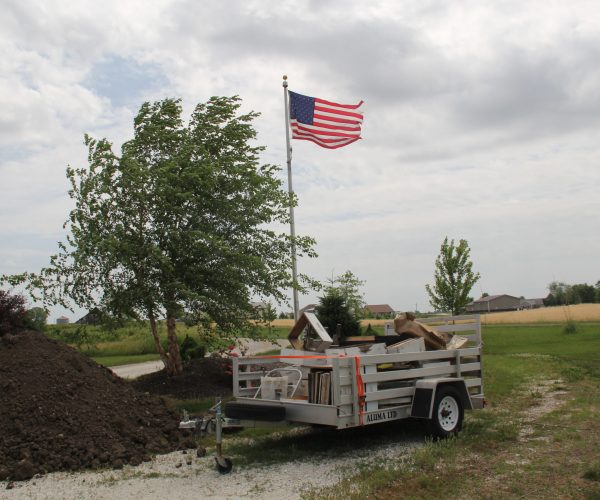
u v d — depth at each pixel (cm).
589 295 12156
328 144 1805
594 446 748
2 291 1230
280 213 1524
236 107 1506
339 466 716
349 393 767
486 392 1243
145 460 797
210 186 1343
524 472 644
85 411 873
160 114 1430
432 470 672
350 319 2112
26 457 754
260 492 628
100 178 1284
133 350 3538
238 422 802
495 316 6531
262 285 1436
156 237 1331
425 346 942
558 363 1834
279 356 916
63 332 1419
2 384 883
